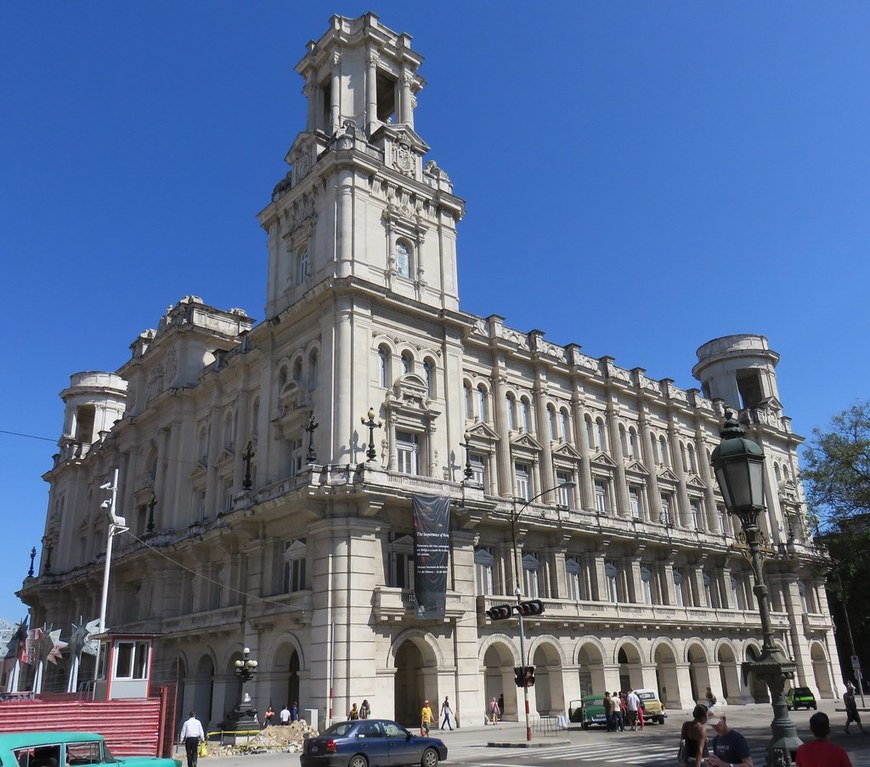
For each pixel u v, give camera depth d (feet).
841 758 32.53
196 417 199.00
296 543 139.23
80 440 291.58
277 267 171.22
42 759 48.26
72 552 247.70
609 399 205.77
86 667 212.84
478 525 155.43
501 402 176.24
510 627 151.12
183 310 214.90
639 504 205.87
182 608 176.55
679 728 134.10
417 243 163.94
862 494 138.00
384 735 83.61
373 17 179.22
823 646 236.63
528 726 108.68
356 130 161.89
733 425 43.57
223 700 147.95
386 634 128.06
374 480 131.75
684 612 193.77
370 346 145.89
